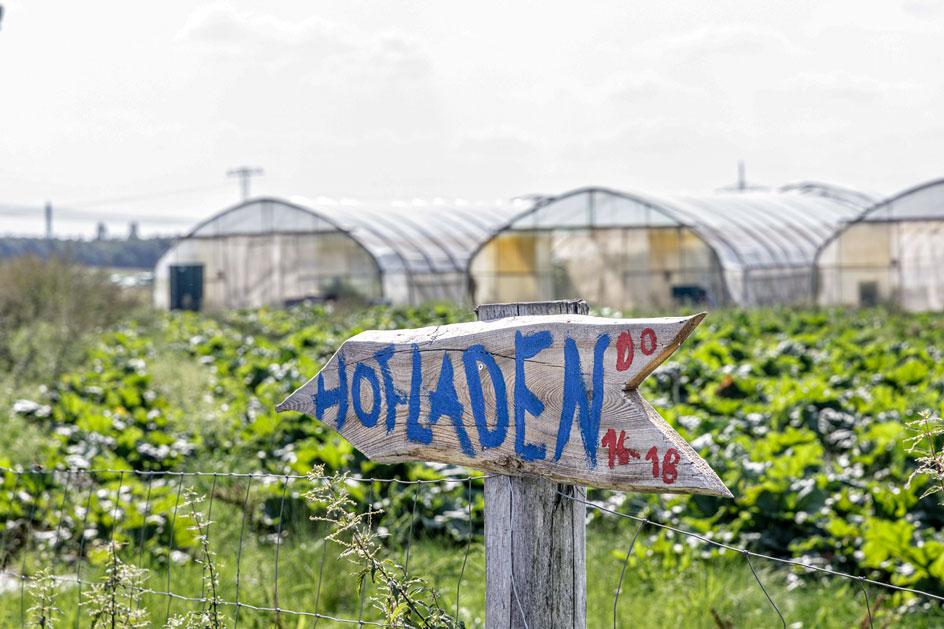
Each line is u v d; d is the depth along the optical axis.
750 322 22.30
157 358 18.69
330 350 16.66
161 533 7.27
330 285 32.28
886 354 16.09
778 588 6.73
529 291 31.98
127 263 88.50
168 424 11.87
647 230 30.59
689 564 6.82
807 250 33.66
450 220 37.16
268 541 7.57
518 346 2.87
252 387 14.94
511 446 2.88
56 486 8.32
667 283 30.38
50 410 12.18
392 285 31.53
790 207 37.25
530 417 2.85
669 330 2.61
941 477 3.39
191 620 4.23
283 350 17.00
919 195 29.36
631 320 2.69
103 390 13.73
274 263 33.09
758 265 30.58
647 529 7.84
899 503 7.52
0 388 14.12
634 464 2.66
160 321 27.41
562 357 2.79
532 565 2.98
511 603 3.00
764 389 13.05
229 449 10.69
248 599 6.09
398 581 3.55
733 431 10.48
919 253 29.45
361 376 3.20
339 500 3.55
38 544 7.45
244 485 8.38
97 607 4.37
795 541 7.54
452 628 3.40
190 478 8.90
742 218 33.81
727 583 6.55
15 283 18.69
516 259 32.12
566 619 3.01
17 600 6.10
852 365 15.20
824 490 7.82
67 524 7.60
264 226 33.22
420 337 3.08
